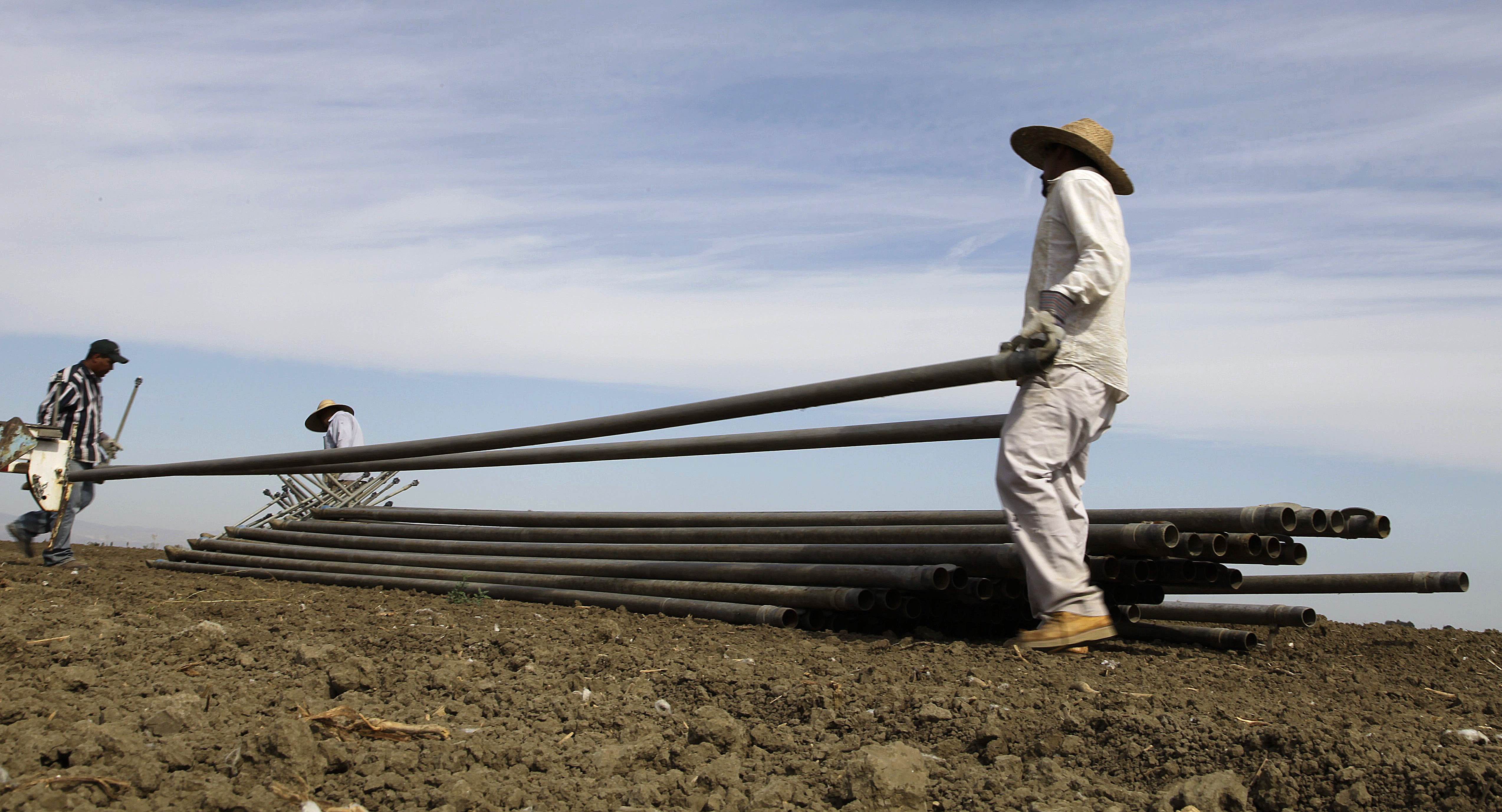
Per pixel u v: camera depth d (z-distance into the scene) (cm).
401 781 258
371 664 374
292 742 253
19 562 920
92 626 447
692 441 628
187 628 442
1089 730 301
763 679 377
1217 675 421
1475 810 230
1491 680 463
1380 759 254
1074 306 401
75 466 885
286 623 527
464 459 760
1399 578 558
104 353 902
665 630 534
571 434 601
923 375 404
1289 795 248
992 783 266
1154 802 250
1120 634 557
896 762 261
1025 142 452
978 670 391
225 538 1073
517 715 332
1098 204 406
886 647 468
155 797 235
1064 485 423
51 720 280
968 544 513
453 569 795
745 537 650
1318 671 451
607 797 260
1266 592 608
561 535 786
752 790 267
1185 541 460
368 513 984
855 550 561
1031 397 415
